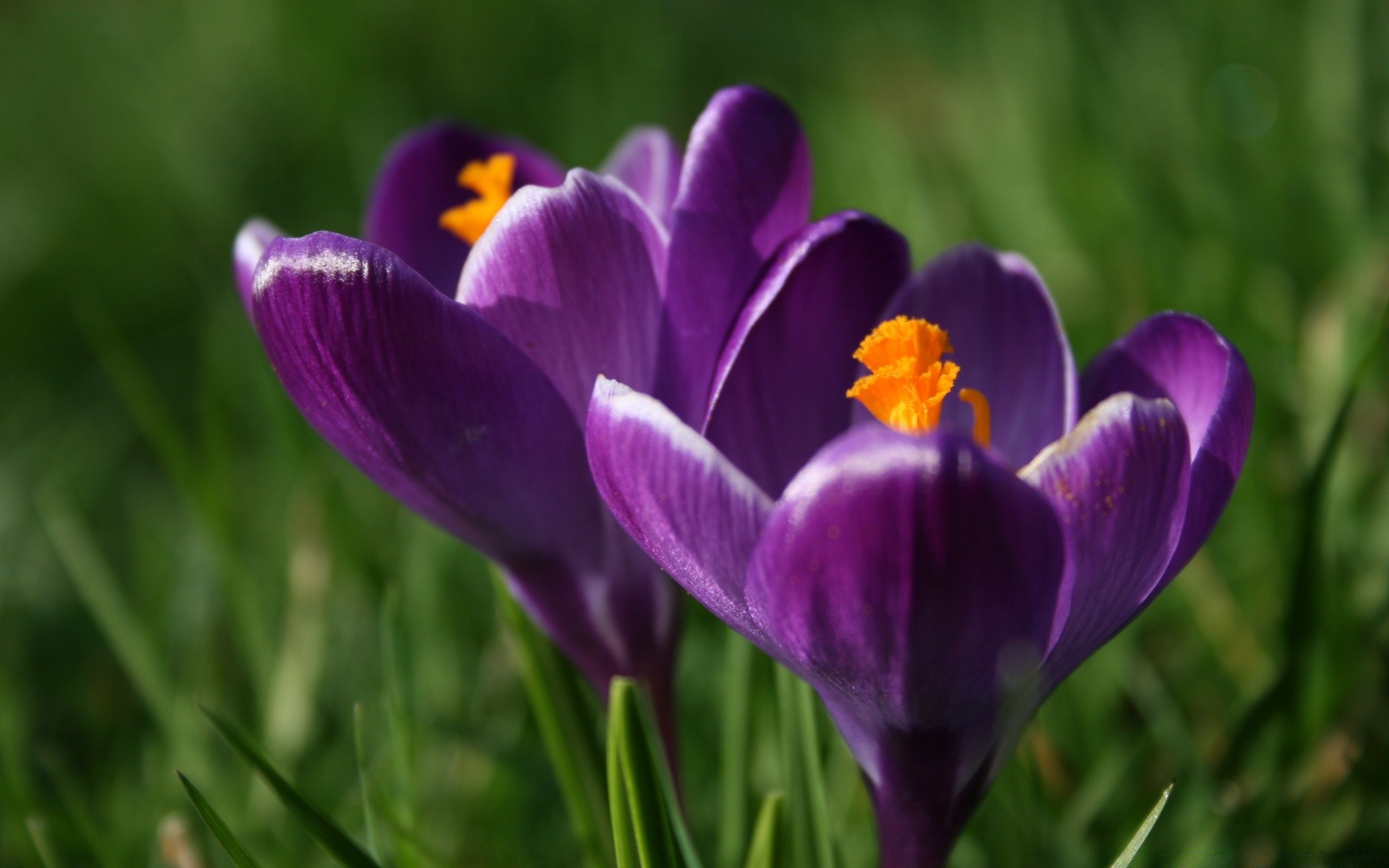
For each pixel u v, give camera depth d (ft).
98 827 1.44
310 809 1.21
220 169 2.97
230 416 2.04
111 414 2.38
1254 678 1.42
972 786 1.14
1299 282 1.90
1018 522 1.06
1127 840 1.34
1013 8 2.69
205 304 2.61
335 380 1.15
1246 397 1.13
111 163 2.93
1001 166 2.21
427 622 1.48
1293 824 1.34
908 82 2.97
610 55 3.03
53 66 3.65
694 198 1.19
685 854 1.25
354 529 1.58
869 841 1.33
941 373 1.15
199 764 1.41
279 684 1.45
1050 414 1.21
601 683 1.23
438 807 1.41
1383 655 1.39
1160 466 1.08
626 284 1.18
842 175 2.35
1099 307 1.89
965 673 1.09
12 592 1.74
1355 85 2.05
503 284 1.17
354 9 3.39
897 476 1.05
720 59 3.45
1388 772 1.34
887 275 1.23
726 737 1.33
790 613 1.08
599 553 1.20
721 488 1.10
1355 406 1.52
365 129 3.09
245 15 3.41
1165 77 2.35
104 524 2.06
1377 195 1.90
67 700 1.67
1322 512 1.33
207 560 1.58
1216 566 1.50
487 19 3.48
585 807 1.30
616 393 1.11
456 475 1.17
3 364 2.61
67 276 2.78
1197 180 2.03
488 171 1.25
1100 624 1.11
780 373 1.22
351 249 1.14
